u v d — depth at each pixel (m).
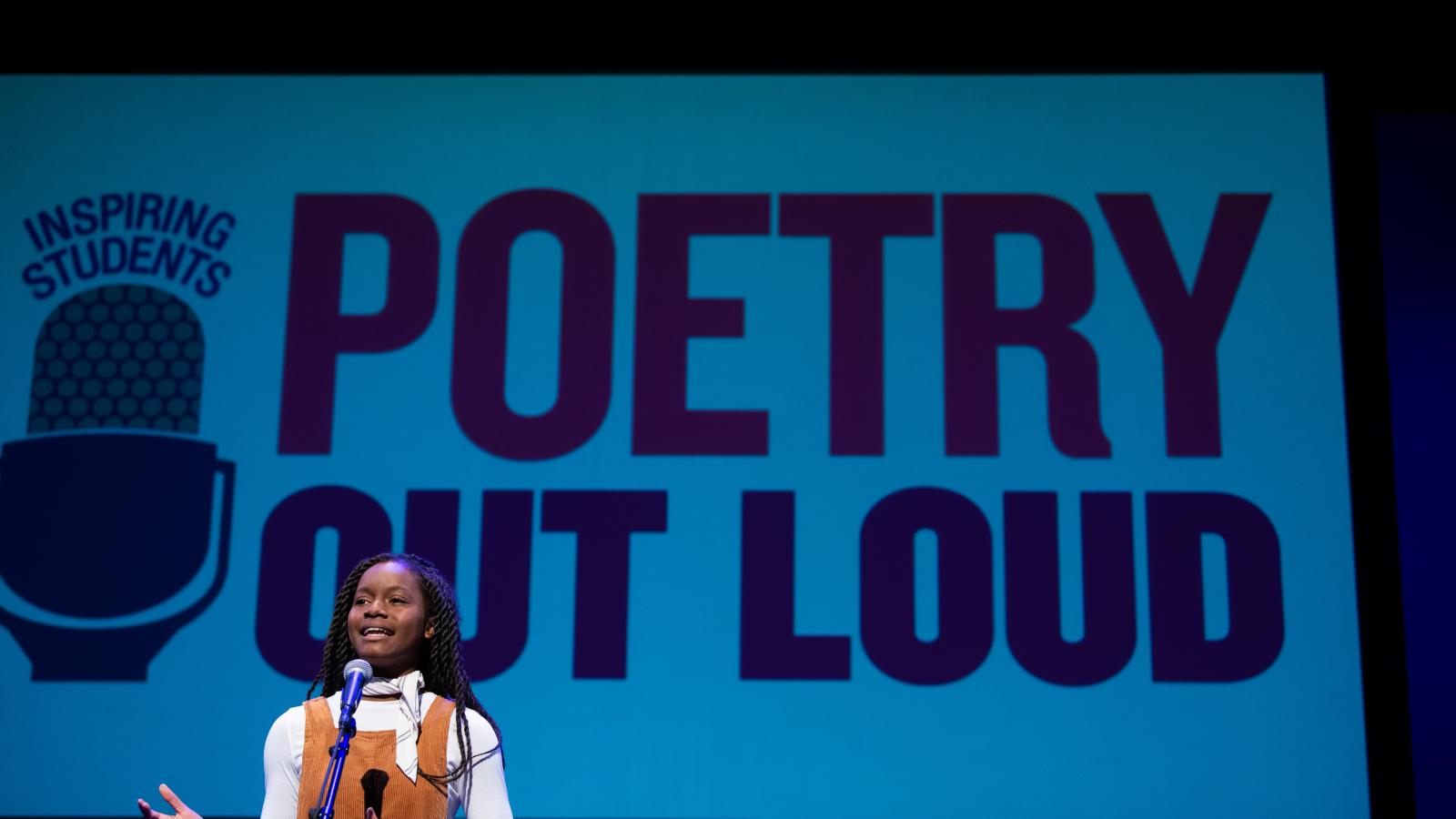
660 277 5.88
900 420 5.72
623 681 5.49
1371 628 5.47
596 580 5.59
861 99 6.02
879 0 6.07
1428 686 5.42
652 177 5.98
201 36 6.09
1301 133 5.90
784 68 6.05
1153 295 5.79
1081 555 5.56
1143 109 5.95
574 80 6.07
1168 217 5.85
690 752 5.43
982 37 6.04
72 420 5.74
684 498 5.67
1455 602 5.49
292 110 6.04
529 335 5.84
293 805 3.03
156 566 5.60
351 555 5.63
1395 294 5.77
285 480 5.69
